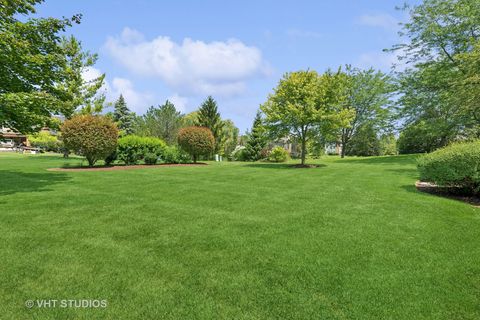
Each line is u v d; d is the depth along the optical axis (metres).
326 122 16.47
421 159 8.21
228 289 2.68
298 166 16.78
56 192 6.98
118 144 15.62
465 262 3.30
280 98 17.22
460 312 2.37
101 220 4.73
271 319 2.26
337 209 5.68
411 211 5.57
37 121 8.63
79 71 20.67
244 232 4.25
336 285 2.77
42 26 8.77
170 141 28.89
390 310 2.39
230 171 12.98
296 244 3.80
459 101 12.23
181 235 4.09
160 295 2.56
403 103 18.61
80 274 2.92
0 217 4.79
